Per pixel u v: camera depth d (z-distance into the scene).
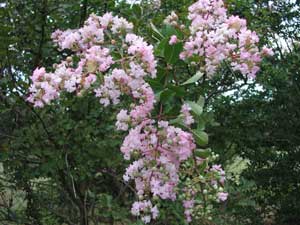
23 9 3.32
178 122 1.95
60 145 3.21
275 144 5.50
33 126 3.22
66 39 2.05
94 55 1.86
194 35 2.04
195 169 2.18
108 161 3.18
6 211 4.29
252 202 3.73
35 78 1.87
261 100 5.08
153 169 1.94
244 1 4.02
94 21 2.07
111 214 3.28
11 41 3.05
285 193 5.67
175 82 2.08
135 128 1.96
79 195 3.72
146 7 3.45
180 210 3.01
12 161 3.39
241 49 2.01
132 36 1.91
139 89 1.87
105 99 1.87
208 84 3.95
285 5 5.46
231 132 4.63
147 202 1.99
